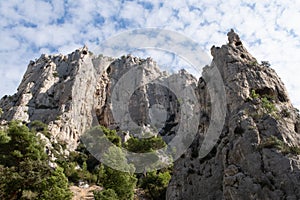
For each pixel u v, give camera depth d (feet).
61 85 364.38
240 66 187.42
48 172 125.90
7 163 125.90
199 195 148.77
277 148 131.34
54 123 294.46
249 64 188.96
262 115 153.07
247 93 172.04
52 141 258.57
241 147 137.90
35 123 288.51
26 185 114.42
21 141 137.59
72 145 285.43
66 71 404.57
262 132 143.43
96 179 198.80
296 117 161.58
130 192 159.74
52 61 429.79
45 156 145.59
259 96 170.19
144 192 187.73
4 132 140.97
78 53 431.43
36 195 113.60
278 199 115.85
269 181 121.70
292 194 115.65
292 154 128.16
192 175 160.15
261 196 118.32
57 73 401.29
